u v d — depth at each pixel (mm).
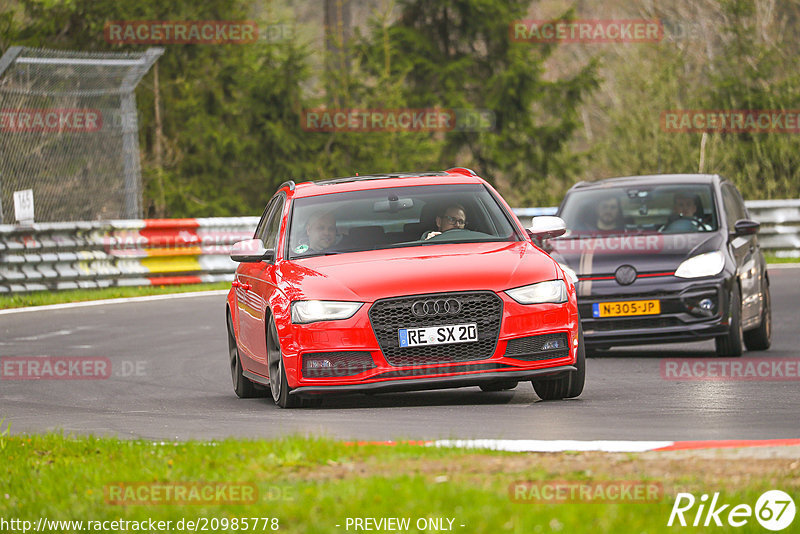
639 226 47188
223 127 131125
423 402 33531
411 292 30859
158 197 123688
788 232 96062
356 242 34219
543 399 33344
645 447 23125
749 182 127625
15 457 25500
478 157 149750
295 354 31281
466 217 34938
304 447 23578
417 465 21906
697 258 44219
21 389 40594
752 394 34125
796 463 21172
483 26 147875
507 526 16984
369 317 30797
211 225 83688
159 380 42219
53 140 84938
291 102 132375
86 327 59094
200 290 78438
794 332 54312
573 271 44562
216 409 33875
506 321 30906
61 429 28172
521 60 146500
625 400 32844
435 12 149125
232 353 38844
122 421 32031
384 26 138750
